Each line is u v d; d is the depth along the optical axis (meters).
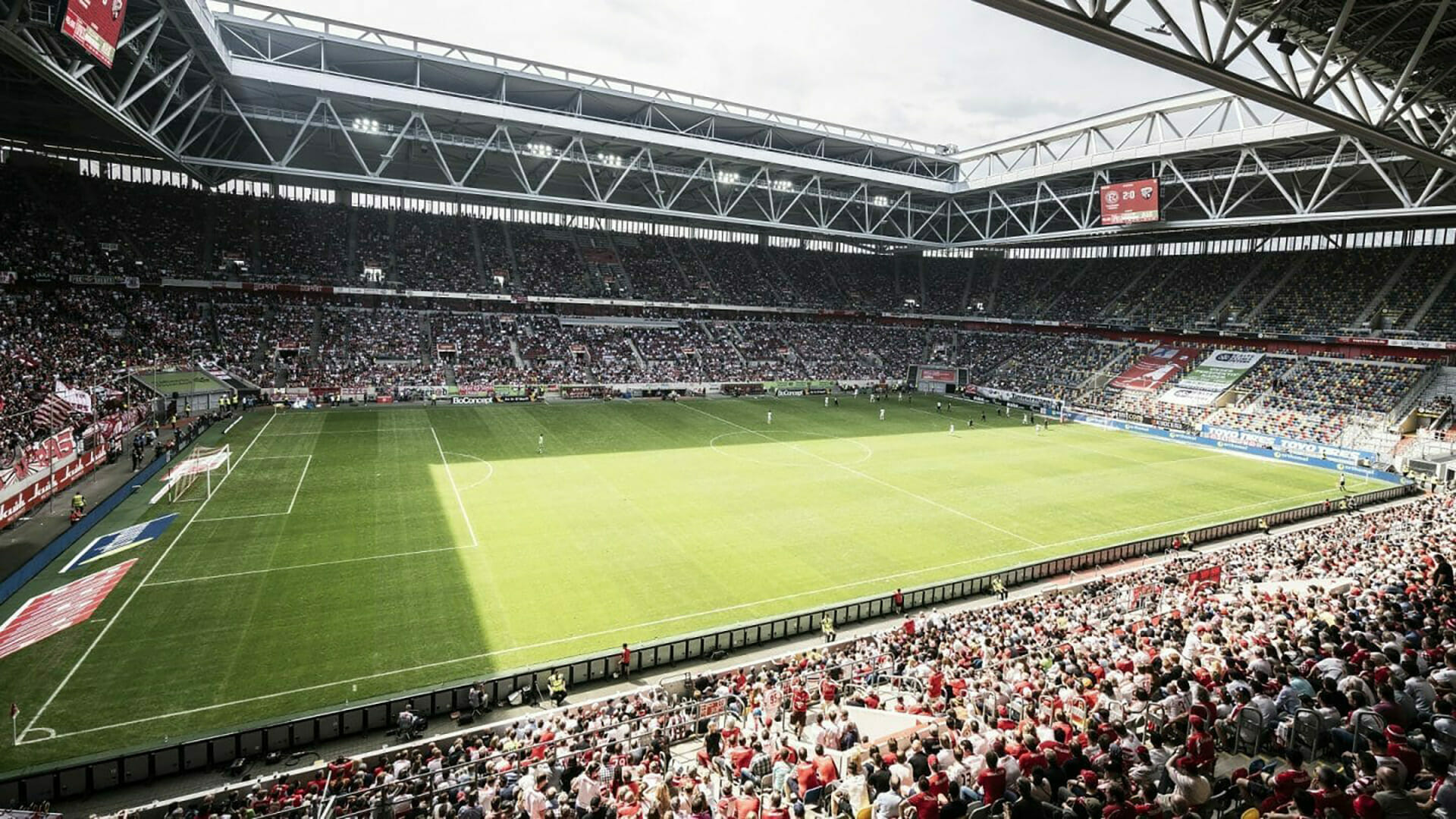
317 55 55.47
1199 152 58.06
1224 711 12.57
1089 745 12.29
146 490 38.34
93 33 27.39
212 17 44.12
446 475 43.25
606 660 22.56
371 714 19.53
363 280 73.56
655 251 95.06
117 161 68.19
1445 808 7.80
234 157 68.25
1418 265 70.44
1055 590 29.00
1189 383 74.94
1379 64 25.23
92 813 16.08
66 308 57.22
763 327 95.19
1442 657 13.62
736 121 70.06
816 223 90.62
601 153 71.38
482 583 28.52
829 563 32.00
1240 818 9.63
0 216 60.72
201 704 20.02
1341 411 62.72
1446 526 31.86
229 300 68.56
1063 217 87.56
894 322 103.06
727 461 50.28
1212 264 86.38
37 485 34.22
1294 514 40.72
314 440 51.12
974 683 16.61
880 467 50.16
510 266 83.00
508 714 20.61
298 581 27.94
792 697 18.89
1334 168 53.88
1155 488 47.56
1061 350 90.25
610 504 39.12
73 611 24.81
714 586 29.20
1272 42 21.83
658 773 14.52
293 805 14.73
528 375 74.38
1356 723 10.48
